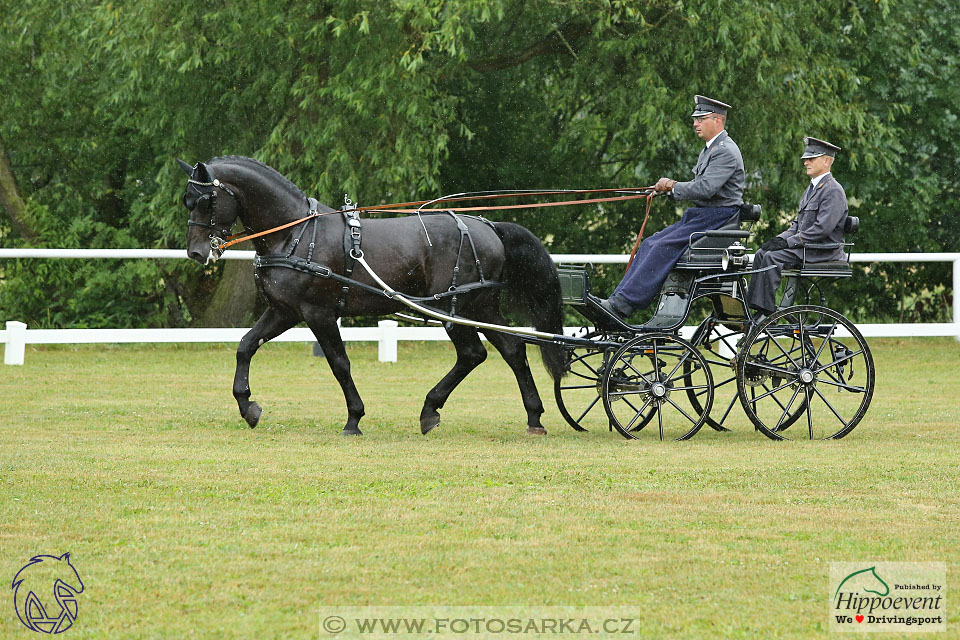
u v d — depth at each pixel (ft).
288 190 40.06
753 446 39.63
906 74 91.15
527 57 84.74
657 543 25.96
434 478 33.12
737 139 83.05
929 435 42.73
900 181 93.71
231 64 81.15
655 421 47.21
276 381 59.21
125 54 77.00
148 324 89.20
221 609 21.42
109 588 22.56
